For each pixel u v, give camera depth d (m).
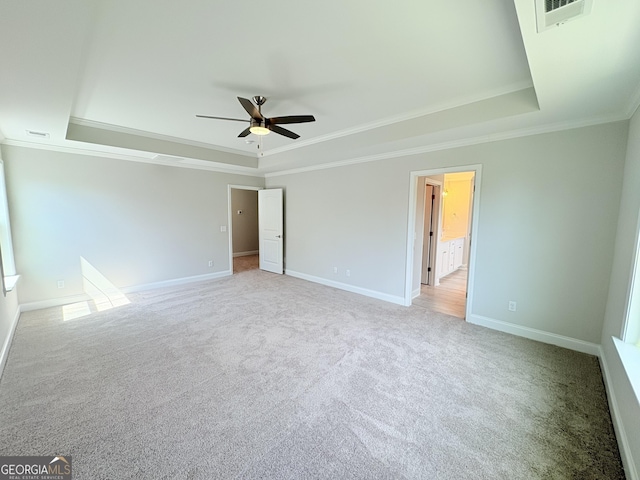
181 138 4.32
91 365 2.49
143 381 2.27
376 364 2.55
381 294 4.49
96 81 2.42
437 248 5.41
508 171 3.14
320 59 2.08
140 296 4.54
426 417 1.90
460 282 5.73
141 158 4.66
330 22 1.67
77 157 4.09
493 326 3.37
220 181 5.82
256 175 6.40
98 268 4.39
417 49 1.95
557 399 2.09
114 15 1.59
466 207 7.38
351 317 3.70
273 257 6.38
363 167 4.59
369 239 4.59
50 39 1.50
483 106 2.71
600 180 2.64
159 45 1.90
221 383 2.25
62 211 4.02
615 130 2.55
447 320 3.62
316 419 1.88
